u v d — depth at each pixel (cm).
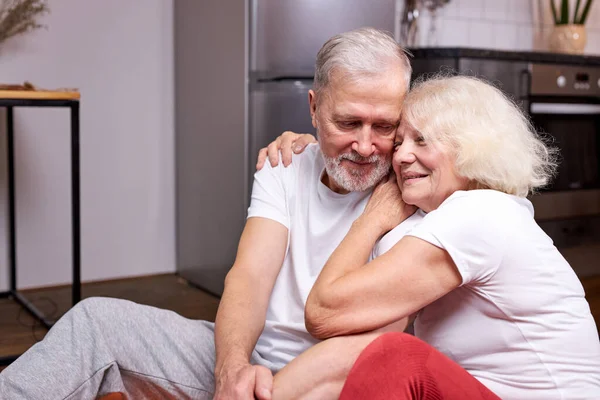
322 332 124
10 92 237
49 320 275
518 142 126
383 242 136
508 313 121
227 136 310
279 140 162
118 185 341
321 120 140
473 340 124
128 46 337
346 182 141
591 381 120
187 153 342
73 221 254
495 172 124
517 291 119
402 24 378
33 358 135
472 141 124
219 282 321
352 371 114
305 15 297
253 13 292
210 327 152
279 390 121
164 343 144
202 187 331
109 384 140
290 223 152
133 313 143
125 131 340
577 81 364
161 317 146
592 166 376
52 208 327
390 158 140
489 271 119
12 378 131
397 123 136
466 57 320
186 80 339
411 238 121
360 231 134
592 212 378
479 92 129
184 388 143
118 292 324
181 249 353
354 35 137
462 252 118
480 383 117
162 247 356
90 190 334
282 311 150
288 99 298
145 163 347
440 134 126
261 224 151
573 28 403
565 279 122
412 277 119
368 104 133
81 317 139
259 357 147
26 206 321
